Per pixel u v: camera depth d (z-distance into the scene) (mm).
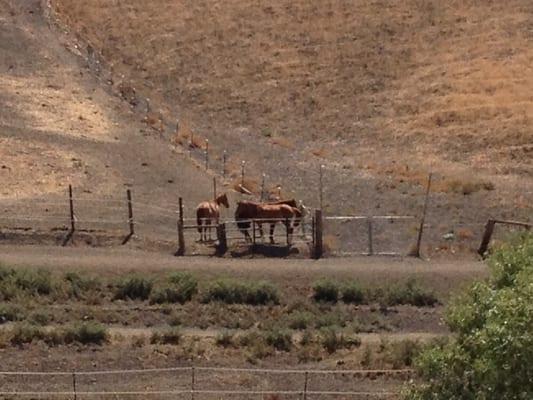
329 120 58656
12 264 31984
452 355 14922
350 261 33656
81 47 65625
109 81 60969
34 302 29781
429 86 61625
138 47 68250
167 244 34438
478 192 44938
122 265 32344
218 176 45969
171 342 27594
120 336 27828
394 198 43562
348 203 42688
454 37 68438
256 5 74188
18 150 44250
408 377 25141
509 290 14273
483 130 54438
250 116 59500
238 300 30344
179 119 57594
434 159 51688
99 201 38438
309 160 51406
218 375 25469
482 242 35125
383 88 62500
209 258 33438
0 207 36562
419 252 34969
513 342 13344
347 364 26375
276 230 36625
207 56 67438
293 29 70750
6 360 26094
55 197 38562
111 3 73750
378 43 68438
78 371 25703
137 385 24875
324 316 29562
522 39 67312
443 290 31516
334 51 67562
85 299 30219
